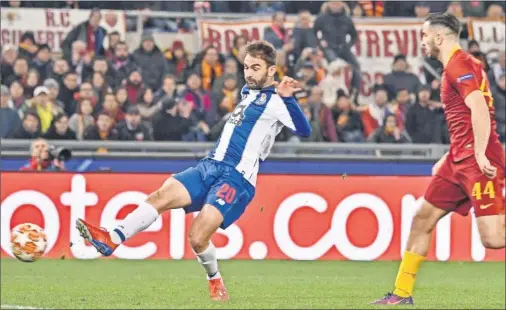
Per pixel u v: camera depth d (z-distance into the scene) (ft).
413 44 166.40
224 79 157.99
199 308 76.59
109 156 144.97
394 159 146.51
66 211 133.18
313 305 80.89
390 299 81.82
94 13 161.38
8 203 132.87
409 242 82.12
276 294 94.43
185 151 147.64
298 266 129.70
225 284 106.01
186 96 154.61
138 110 151.94
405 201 135.54
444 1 172.76
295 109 78.95
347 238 135.33
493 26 169.07
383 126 157.69
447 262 136.46
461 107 78.95
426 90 160.04
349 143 149.79
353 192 135.54
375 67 165.89
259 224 135.23
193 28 166.71
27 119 148.36
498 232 78.74
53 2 164.04
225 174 78.43
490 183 78.43
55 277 112.16
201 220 76.89
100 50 160.76
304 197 135.23
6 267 123.24
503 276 120.57
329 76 163.02
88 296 89.56
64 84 155.22
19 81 153.89
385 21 166.20
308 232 135.23
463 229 136.77
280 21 164.76
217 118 156.15
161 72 159.94
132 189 133.49
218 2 171.73
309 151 151.12
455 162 79.87
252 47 79.46
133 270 121.70
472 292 100.68
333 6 163.84
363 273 121.90
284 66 162.71
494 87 163.84
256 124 79.30
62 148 138.92
